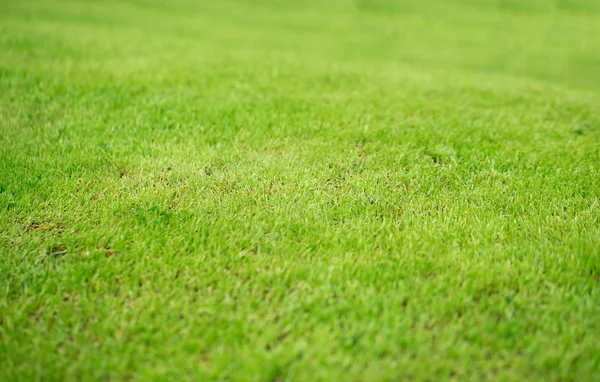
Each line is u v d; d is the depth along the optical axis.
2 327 2.98
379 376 2.65
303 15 23.59
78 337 2.90
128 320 3.04
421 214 4.20
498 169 5.13
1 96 6.89
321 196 4.43
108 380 2.68
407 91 8.57
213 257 3.62
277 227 4.00
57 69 8.55
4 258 3.55
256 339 2.88
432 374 2.68
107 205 4.26
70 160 5.02
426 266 3.53
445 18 23.64
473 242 3.81
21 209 4.15
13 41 10.73
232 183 4.69
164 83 8.02
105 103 6.80
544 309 3.15
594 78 13.40
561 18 23.58
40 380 2.67
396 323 2.96
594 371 2.72
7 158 5.01
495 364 2.76
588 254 3.64
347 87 8.62
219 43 14.41
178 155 5.25
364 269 3.49
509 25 22.23
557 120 7.11
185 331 2.95
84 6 20.70
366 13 24.56
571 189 4.66
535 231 3.97
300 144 5.69
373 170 5.07
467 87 9.28
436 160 5.46
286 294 3.27
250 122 6.29
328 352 2.78
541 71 14.21
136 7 22.12
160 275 3.43
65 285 3.32
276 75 9.09
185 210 4.17
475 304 3.23
